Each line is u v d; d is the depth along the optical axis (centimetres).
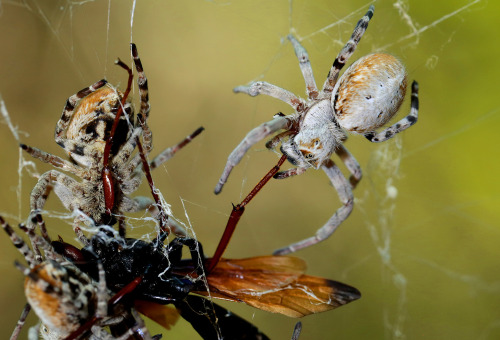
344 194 15
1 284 17
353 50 15
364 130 14
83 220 14
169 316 14
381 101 14
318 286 14
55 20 17
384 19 17
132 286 14
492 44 17
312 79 15
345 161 15
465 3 17
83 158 14
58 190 14
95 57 17
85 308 13
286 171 15
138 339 14
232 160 14
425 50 17
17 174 17
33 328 14
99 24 17
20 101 17
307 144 15
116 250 14
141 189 16
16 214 17
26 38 17
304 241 15
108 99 14
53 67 17
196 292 14
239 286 14
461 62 17
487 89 17
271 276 14
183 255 15
